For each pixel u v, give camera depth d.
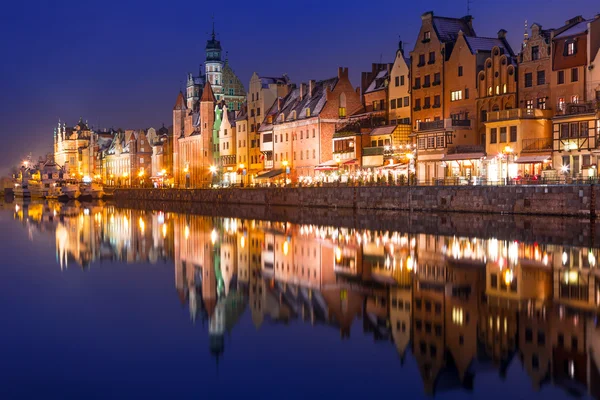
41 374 24.62
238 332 29.94
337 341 28.25
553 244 52.50
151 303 36.12
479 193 76.62
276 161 141.88
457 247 52.91
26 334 29.69
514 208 72.69
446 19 103.94
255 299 36.81
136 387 23.36
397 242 57.88
